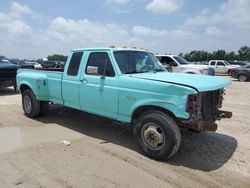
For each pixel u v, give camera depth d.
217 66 32.66
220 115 5.80
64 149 5.62
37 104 7.89
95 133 6.78
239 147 5.99
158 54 17.38
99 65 6.12
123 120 5.68
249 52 93.25
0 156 5.17
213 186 4.26
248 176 4.65
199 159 5.30
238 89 16.69
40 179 4.30
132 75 5.64
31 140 6.12
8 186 4.06
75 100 6.68
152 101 5.06
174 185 4.24
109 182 4.27
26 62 36.03
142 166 4.89
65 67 6.93
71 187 4.08
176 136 4.92
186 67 16.33
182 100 4.70
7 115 8.48
